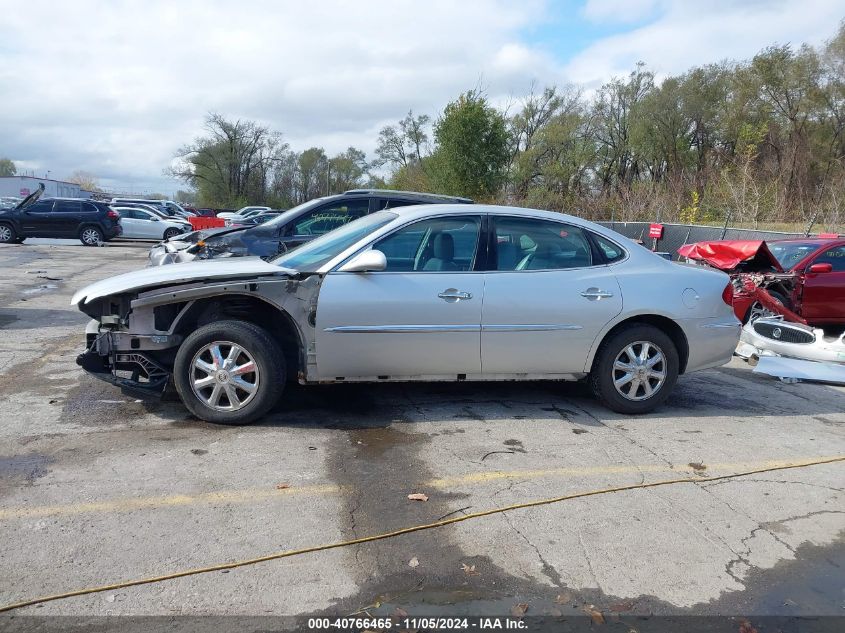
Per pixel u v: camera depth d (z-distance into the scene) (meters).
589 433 4.90
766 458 4.54
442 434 4.76
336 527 3.40
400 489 3.86
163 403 5.23
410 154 57.22
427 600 2.84
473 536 3.36
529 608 2.81
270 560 3.09
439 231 5.04
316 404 5.32
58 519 3.37
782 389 6.46
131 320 4.75
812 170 33.41
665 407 5.66
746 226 23.67
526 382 6.18
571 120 44.84
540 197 38.19
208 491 3.73
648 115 43.72
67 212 24.03
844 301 9.41
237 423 4.77
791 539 3.46
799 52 37.41
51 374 6.01
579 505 3.73
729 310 5.51
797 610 2.88
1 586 2.82
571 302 5.05
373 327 4.77
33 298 10.59
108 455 4.18
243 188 76.50
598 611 2.81
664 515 3.66
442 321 4.86
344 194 8.62
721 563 3.21
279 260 5.23
